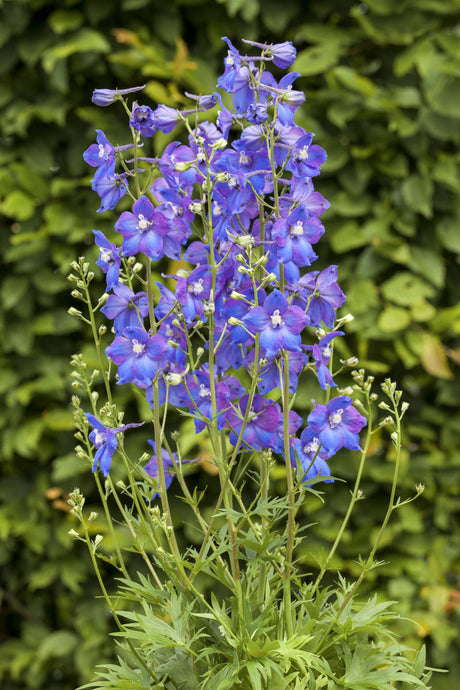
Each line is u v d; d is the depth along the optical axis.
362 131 2.91
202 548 1.38
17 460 3.15
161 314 1.50
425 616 2.86
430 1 2.86
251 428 1.49
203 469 2.87
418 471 2.95
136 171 1.43
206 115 2.70
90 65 2.93
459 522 3.08
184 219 1.44
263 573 1.51
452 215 2.93
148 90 2.71
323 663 1.36
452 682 2.94
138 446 2.85
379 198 2.95
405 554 2.95
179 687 1.42
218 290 1.43
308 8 2.94
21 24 2.89
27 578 3.21
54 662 3.16
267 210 1.66
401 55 2.84
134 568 2.91
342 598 1.58
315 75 2.94
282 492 2.80
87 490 2.98
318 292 1.42
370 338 2.91
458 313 2.87
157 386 1.41
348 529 2.94
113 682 1.39
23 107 3.00
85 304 3.02
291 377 1.49
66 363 3.04
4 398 3.07
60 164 3.08
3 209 2.91
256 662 1.31
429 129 2.83
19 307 3.01
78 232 2.92
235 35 2.92
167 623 1.39
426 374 2.98
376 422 2.88
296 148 1.35
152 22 2.95
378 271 2.87
